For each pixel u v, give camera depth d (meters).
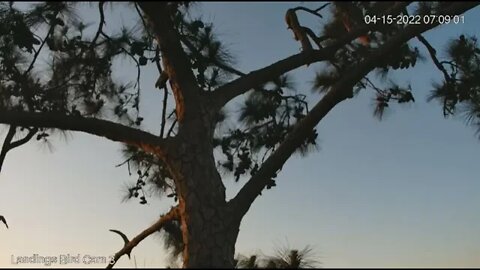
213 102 6.84
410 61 7.68
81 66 7.44
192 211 6.29
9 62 7.40
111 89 7.82
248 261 5.84
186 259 6.21
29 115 6.64
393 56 7.50
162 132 7.81
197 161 6.47
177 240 7.27
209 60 7.25
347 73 6.95
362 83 8.16
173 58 6.57
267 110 8.13
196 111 6.67
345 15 7.07
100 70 7.55
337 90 6.87
